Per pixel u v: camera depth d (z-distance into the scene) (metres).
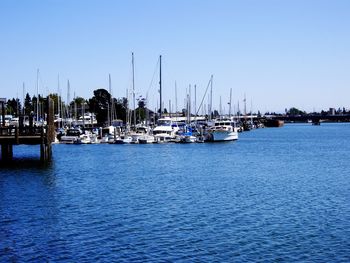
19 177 56.69
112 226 33.88
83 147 107.62
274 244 29.91
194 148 106.25
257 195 46.69
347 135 189.50
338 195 46.94
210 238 31.08
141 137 115.81
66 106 154.88
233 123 147.12
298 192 48.69
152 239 30.77
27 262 26.50
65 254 27.78
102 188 50.28
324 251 28.62
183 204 41.88
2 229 32.94
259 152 100.94
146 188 50.53
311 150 109.62
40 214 37.50
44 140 65.19
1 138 63.38
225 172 65.56
